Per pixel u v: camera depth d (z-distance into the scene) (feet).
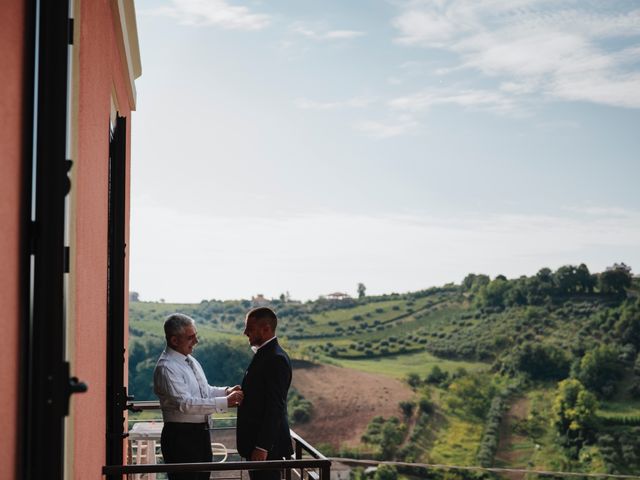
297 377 211.61
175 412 14.34
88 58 9.68
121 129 15.61
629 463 178.81
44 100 6.21
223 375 155.22
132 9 18.57
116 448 14.17
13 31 6.04
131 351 152.87
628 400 185.78
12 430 6.11
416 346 215.51
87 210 9.70
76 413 8.63
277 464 10.62
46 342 5.95
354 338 220.64
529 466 186.19
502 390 199.11
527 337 201.05
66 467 8.11
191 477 14.23
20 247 6.27
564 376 195.52
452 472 191.83
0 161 5.72
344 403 205.87
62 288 6.04
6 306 5.91
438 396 203.92
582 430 184.75
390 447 195.62
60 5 6.31
